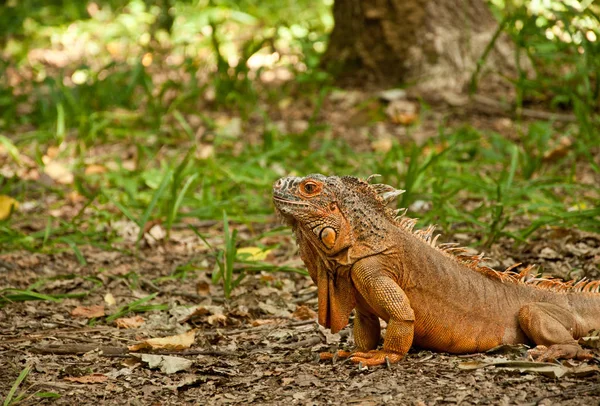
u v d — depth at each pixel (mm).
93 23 25016
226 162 13359
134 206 11734
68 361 6930
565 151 12711
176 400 6090
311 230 6312
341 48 17531
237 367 6695
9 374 6617
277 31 20359
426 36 16688
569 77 14422
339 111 16328
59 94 17016
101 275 9438
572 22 14875
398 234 6465
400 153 12820
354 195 6402
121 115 15406
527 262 9234
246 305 8461
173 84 16578
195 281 9414
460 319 6531
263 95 17859
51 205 12391
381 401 5754
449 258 6668
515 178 12438
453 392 5820
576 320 6578
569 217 9633
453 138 13367
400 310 6227
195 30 22594
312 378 6301
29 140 14875
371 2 16984
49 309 8477
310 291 8844
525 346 6477
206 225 11414
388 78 16953
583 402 5527
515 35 14453
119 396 6191
